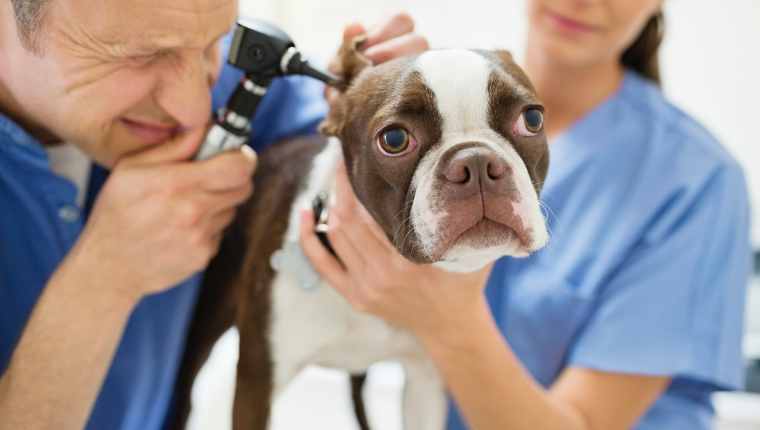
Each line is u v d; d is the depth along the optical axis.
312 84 1.77
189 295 1.52
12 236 1.35
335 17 2.95
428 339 1.34
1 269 1.37
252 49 1.20
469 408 1.39
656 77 2.02
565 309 1.66
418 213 1.07
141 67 1.14
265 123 1.75
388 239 1.19
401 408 1.62
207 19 1.10
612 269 1.65
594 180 1.74
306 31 2.96
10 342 1.40
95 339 1.22
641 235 1.66
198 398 1.70
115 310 1.23
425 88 1.09
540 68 1.90
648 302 1.59
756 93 2.89
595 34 1.74
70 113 1.17
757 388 2.68
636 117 1.80
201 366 1.62
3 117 1.22
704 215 1.65
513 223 1.04
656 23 1.94
